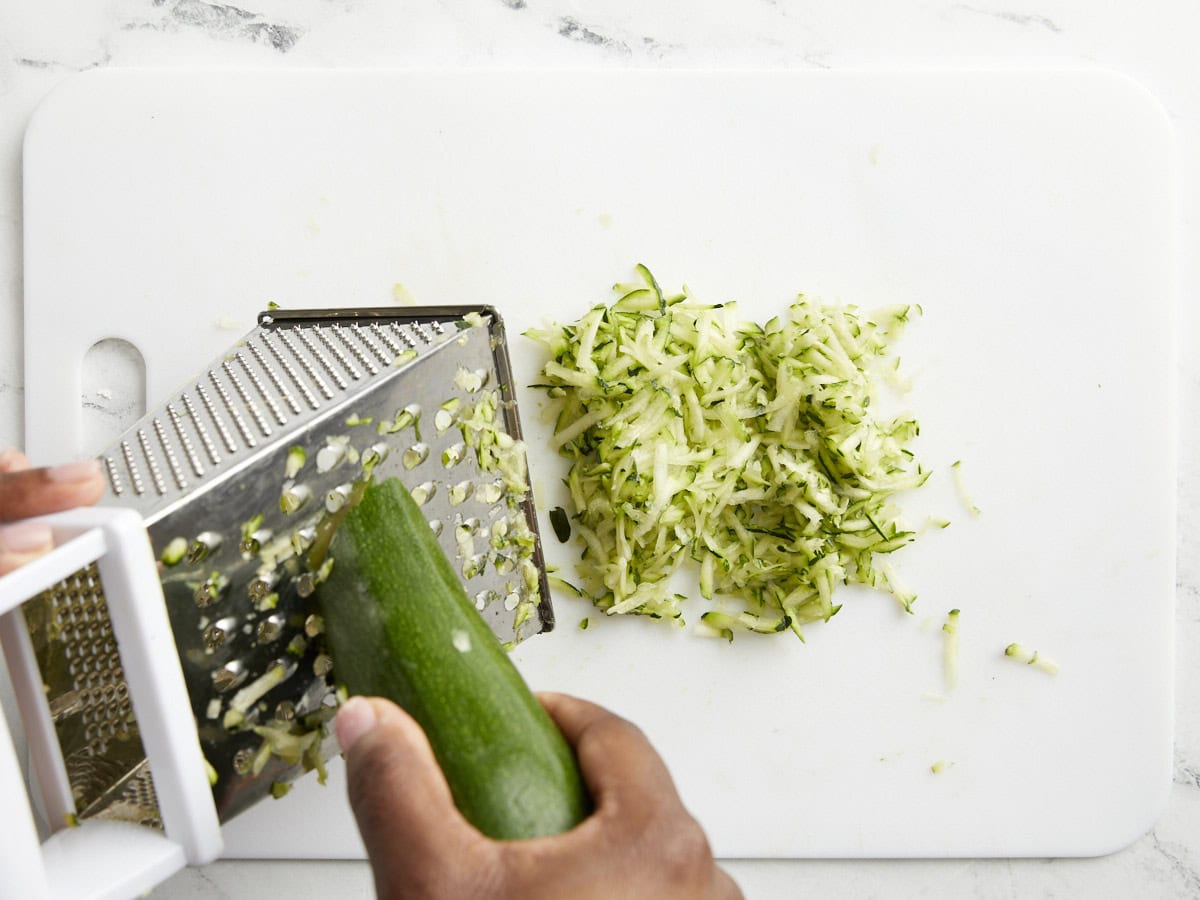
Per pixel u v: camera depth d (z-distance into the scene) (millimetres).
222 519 917
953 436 1486
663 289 1486
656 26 1525
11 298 1519
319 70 1477
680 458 1405
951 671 1482
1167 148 1470
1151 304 1481
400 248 1484
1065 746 1488
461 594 971
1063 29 1519
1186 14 1515
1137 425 1483
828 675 1480
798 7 1522
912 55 1520
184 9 1521
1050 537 1487
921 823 1484
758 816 1479
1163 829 1514
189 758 874
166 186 1480
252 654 991
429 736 852
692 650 1477
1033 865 1506
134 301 1484
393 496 984
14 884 800
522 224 1479
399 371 1023
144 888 879
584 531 1466
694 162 1478
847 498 1446
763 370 1475
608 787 775
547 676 1476
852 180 1479
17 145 1515
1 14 1516
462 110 1478
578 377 1404
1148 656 1484
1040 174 1480
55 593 902
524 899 712
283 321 1321
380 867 759
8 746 795
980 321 1485
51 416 1485
